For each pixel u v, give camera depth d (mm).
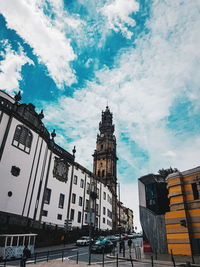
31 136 29703
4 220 23078
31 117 30234
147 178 23797
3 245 17656
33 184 28781
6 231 22938
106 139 85750
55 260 17156
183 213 17547
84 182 46688
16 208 25109
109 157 79750
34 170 29359
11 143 25969
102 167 78500
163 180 23453
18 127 27688
